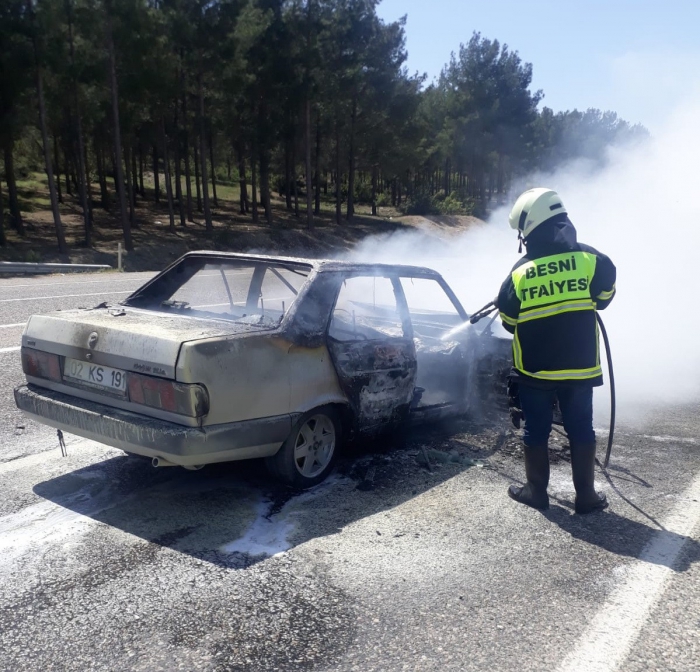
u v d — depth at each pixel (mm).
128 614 2850
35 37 25250
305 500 4047
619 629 2814
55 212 27719
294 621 2830
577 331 3750
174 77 32000
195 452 3451
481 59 57594
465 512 3936
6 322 9641
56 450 4793
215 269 4770
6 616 2812
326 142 47156
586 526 3793
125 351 3662
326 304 4180
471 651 2652
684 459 4922
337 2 39406
